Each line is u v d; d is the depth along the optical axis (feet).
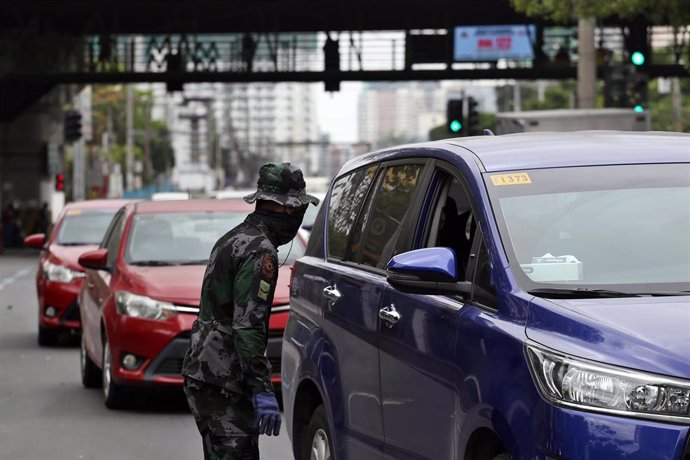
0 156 344.69
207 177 492.54
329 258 39.93
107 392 64.28
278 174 32.94
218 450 32.81
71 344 95.09
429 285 30.04
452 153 33.55
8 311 123.75
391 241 34.99
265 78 293.02
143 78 289.53
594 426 24.90
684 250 29.35
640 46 162.61
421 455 31.14
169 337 60.54
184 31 296.30
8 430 58.54
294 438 41.09
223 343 32.78
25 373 78.84
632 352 25.31
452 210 33.06
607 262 29.09
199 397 33.01
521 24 294.46
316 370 38.24
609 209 30.50
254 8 296.92
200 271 64.18
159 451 53.26
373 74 292.20
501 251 29.35
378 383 33.73
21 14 303.48
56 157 329.72
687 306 26.94
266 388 31.96
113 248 70.38
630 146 33.30
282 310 60.80
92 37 326.03
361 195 38.83
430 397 30.58
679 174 31.71
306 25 323.78
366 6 296.92
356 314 35.50
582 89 153.17
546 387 25.79
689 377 24.70
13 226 318.04
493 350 27.66
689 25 128.36
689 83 478.59
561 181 31.32
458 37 303.48
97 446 54.44
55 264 92.94
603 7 127.44
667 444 24.48
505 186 31.17
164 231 68.64
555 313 26.89
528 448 25.89
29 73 283.38
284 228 33.40
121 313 61.72
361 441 35.04
